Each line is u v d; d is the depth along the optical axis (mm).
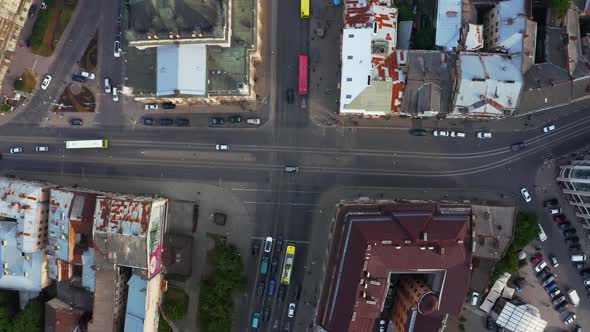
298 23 98938
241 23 87250
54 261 95750
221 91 87625
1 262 95000
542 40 92000
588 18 92750
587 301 98812
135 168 102312
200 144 101438
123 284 96250
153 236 89750
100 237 88375
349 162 99688
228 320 97375
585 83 88125
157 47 86812
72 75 101938
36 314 96750
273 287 100000
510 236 90188
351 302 81500
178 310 98625
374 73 87250
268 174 100750
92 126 102438
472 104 85938
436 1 93625
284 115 100000
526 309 95750
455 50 89250
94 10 101562
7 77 102125
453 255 81125
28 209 92125
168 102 99438
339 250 84188
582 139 97312
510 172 98312
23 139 103438
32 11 101188
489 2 91375
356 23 89125
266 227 101000
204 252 102062
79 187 102188
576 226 98500
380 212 83875
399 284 97000
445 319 87188
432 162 99000
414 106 86875
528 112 87938
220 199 101562
